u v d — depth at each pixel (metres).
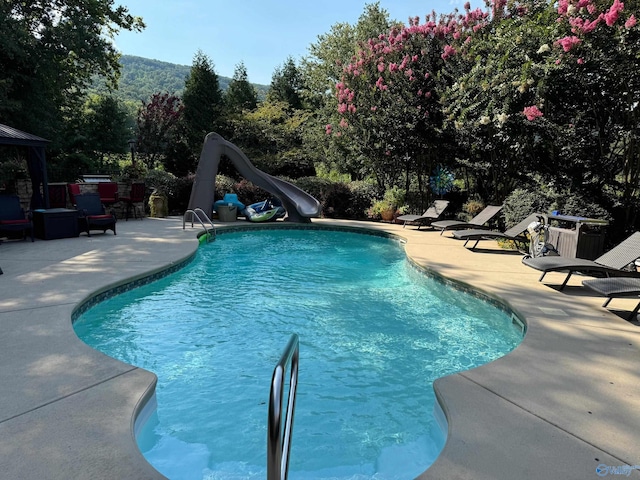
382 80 14.07
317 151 24.62
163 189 14.97
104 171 25.45
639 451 2.36
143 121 31.91
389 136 14.09
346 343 4.73
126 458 2.21
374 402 3.53
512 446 2.39
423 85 13.56
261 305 5.96
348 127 15.03
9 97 15.17
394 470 2.69
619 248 5.71
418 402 3.54
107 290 5.57
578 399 2.94
